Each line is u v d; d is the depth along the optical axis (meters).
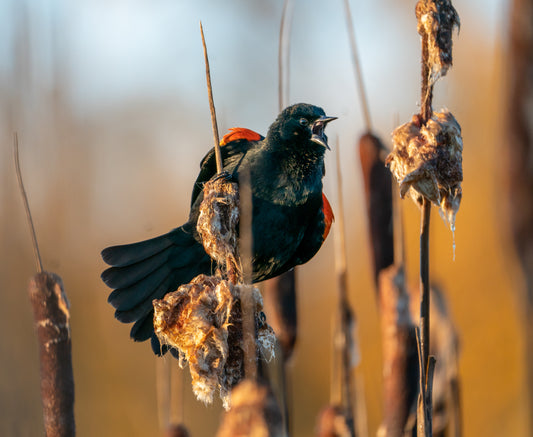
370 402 16.58
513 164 5.79
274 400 4.29
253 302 5.43
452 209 4.59
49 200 12.12
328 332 21.33
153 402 15.63
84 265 14.83
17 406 8.42
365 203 7.33
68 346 5.12
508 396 14.76
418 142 4.60
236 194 5.87
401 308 6.51
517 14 5.72
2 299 10.77
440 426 6.91
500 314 15.95
